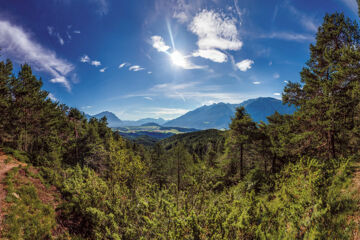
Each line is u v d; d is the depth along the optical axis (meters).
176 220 4.97
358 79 12.00
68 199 12.84
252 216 5.20
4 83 21.52
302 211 5.48
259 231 4.64
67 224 10.59
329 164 10.43
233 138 22.23
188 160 29.70
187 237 4.53
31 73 26.14
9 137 25.03
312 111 13.70
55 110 33.03
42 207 11.09
